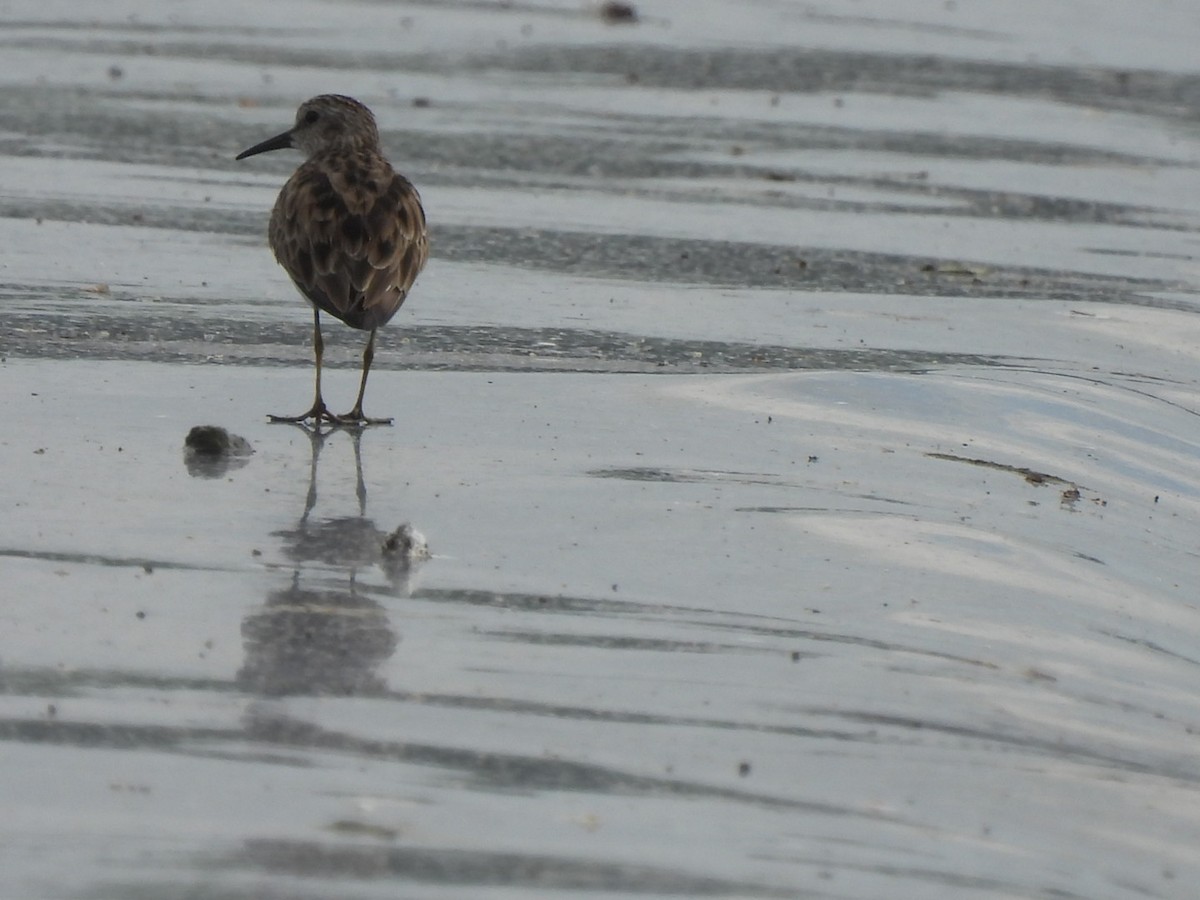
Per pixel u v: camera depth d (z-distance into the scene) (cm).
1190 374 1526
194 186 1973
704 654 919
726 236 1892
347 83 2478
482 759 795
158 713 820
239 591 967
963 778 808
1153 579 1091
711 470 1211
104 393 1316
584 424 1299
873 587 1023
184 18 2864
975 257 1869
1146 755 851
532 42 2822
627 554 1052
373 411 1316
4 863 691
